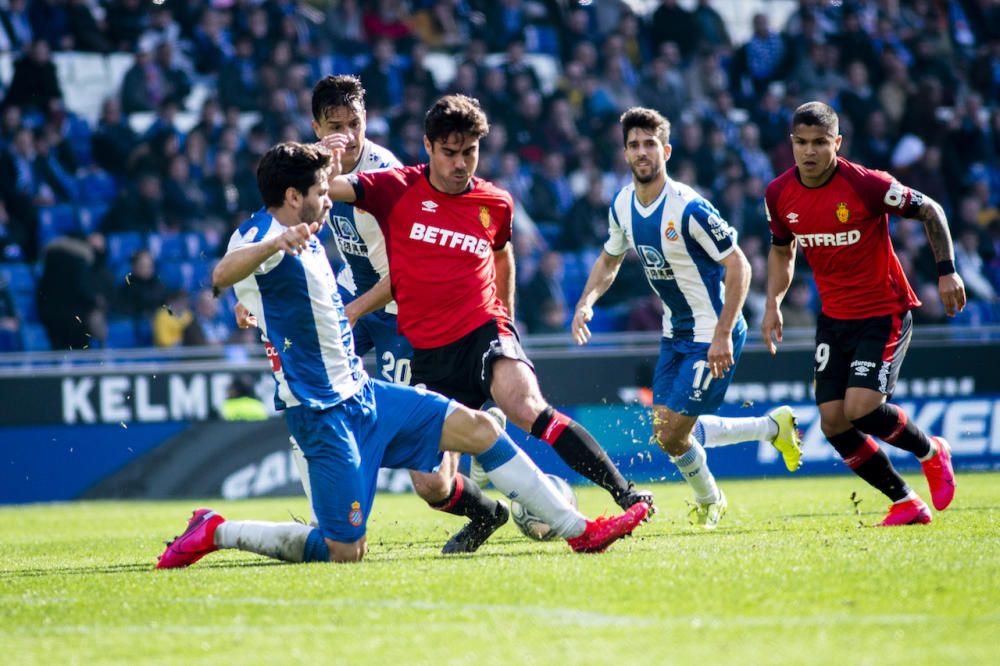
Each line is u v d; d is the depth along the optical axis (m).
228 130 55.81
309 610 14.65
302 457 19.58
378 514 34.16
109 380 42.97
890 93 64.06
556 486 22.06
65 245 50.41
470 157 20.47
